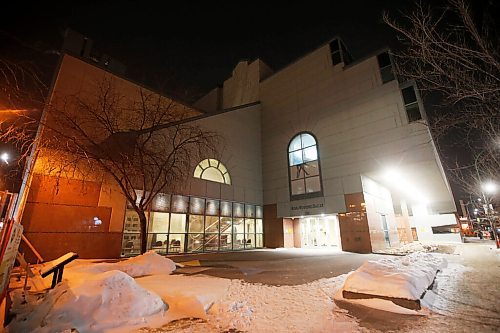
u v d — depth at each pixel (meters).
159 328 3.99
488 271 8.32
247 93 30.81
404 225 27.77
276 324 4.12
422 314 4.45
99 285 4.42
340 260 12.55
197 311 4.62
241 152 23.38
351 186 19.03
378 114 18.88
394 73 18.84
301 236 22.58
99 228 13.42
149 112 16.17
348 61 24.44
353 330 3.84
